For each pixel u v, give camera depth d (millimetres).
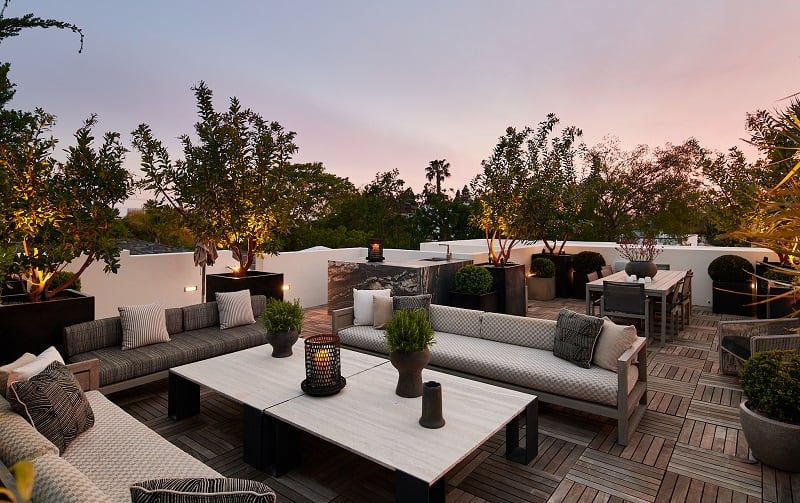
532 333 3984
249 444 2756
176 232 6699
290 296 8039
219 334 4590
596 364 3430
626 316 5535
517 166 7176
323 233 20953
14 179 4078
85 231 4422
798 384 2588
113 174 4582
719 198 7359
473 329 4379
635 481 2586
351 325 4953
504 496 2459
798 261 1521
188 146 5941
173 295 6641
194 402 3523
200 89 5930
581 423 3369
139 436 2361
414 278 6207
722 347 4379
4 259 3424
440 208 23609
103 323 4090
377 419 2479
